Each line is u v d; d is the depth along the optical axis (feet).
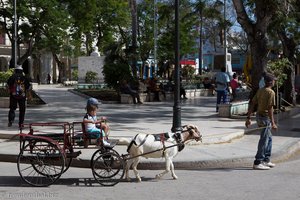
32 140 26.66
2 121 51.06
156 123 50.55
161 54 156.04
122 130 44.14
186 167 32.17
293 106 68.59
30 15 115.44
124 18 151.94
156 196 24.02
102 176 27.14
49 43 124.06
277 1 56.54
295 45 74.38
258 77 58.44
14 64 106.01
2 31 125.18
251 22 58.95
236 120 53.93
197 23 145.69
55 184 26.84
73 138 27.09
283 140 41.78
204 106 75.10
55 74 201.36
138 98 80.48
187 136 27.76
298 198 23.54
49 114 59.77
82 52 171.83
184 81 118.21
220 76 61.62
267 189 25.54
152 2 151.02
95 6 133.08
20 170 28.22
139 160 29.27
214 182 27.48
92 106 27.55
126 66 84.48
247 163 33.47
